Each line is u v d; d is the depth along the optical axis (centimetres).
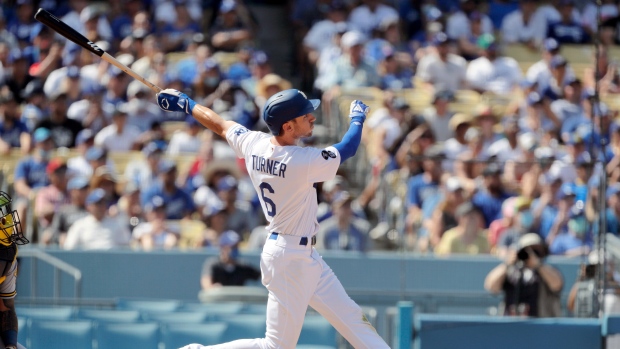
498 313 3750
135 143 4897
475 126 4906
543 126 5100
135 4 5975
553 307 3562
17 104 5134
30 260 3941
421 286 3994
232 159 4584
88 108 5031
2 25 5797
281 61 6462
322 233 4147
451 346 3141
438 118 4981
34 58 5500
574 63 6100
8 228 2127
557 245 4066
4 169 4622
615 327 3094
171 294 4044
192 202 4441
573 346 3122
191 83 5266
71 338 3114
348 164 4912
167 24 5834
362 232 4184
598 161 3306
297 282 2084
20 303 3800
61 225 4212
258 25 6500
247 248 4197
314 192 2103
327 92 5328
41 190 4338
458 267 3978
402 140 4778
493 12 6419
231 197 4281
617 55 6172
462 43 5906
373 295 3869
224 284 3931
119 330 3116
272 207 2088
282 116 2045
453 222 4197
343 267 4028
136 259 4041
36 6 5866
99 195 4181
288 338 2120
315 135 5150
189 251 4056
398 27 6056
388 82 5450
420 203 4375
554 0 6341
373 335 2150
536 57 6131
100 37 5731
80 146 4638
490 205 4278
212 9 6028
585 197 3888
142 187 4484
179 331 3131
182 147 4800
